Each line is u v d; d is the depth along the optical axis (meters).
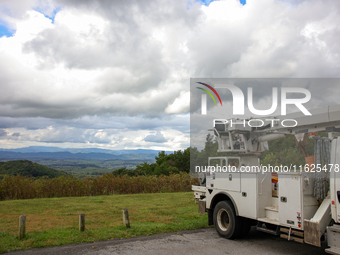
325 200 5.12
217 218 7.20
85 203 13.22
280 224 5.45
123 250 5.95
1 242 6.33
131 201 13.98
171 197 15.86
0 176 16.73
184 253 5.78
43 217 9.61
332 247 4.66
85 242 6.54
